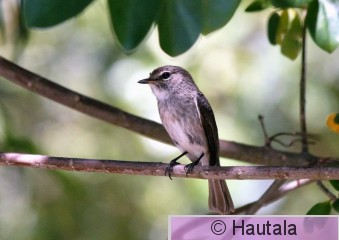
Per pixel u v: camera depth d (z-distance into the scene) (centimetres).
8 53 1160
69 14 464
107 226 1184
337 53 1235
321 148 1266
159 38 489
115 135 1291
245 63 1243
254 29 1258
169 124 943
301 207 1259
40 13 462
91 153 1297
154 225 1214
